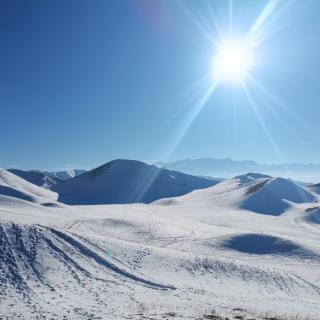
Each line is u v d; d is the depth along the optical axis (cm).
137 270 3172
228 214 11069
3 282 2461
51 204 11100
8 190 11919
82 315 1759
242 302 2502
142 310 1919
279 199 13750
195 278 3275
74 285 2545
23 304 1981
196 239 5894
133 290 2577
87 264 3070
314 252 5253
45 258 2998
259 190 14700
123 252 3569
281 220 10275
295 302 2803
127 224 7112
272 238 5769
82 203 18488
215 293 2798
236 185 18800
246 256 5122
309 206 12644
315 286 3550
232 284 3269
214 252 5181
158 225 7219
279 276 3662
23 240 3281
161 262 3516
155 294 2517
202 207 13238
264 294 3061
